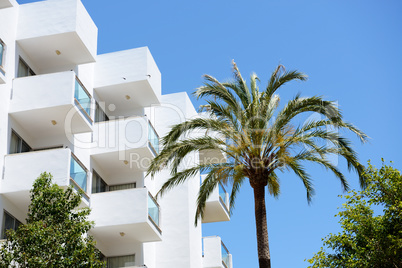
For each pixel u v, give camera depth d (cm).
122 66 3059
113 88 3041
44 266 1722
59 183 2266
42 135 2591
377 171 2108
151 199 2786
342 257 2072
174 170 2269
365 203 2100
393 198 2053
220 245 3522
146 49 3081
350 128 2159
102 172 2961
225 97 2238
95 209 2673
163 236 3191
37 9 2630
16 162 2288
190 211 3262
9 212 2258
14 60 2512
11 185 2242
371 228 2042
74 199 1947
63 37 2598
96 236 2756
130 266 2797
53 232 1805
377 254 1981
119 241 2828
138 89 3059
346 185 2244
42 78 2452
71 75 2455
